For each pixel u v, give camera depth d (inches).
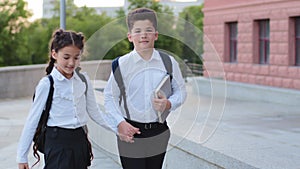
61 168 117.5
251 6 592.1
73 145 119.3
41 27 1101.1
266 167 152.4
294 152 182.2
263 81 570.6
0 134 330.3
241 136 233.6
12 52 1026.1
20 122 388.8
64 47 115.6
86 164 124.0
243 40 612.1
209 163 170.7
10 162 243.4
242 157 163.0
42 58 1063.0
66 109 118.6
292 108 455.5
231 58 655.1
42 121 119.3
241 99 556.1
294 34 528.1
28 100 561.0
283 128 314.8
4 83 569.6
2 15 997.8
